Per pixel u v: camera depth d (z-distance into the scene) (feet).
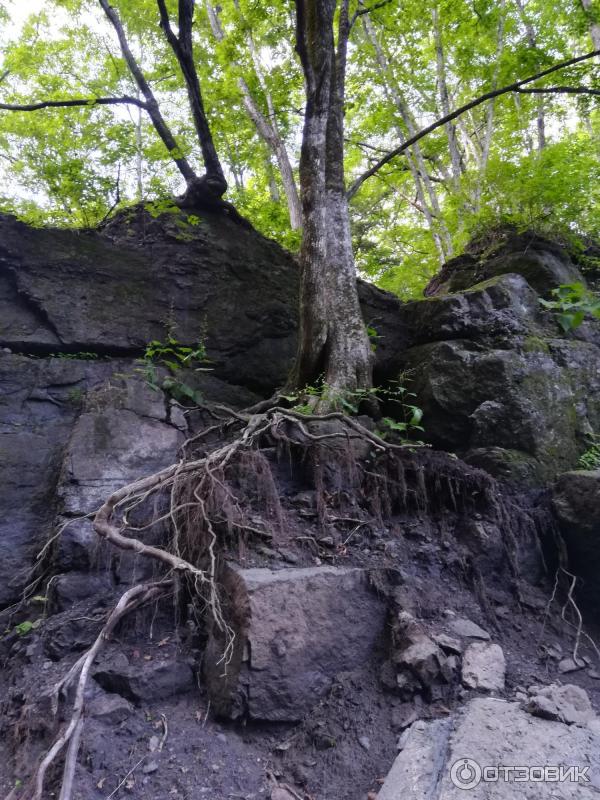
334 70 21.58
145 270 19.95
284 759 9.68
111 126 23.89
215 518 12.75
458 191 30.63
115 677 10.52
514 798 7.86
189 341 19.76
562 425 17.53
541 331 20.24
